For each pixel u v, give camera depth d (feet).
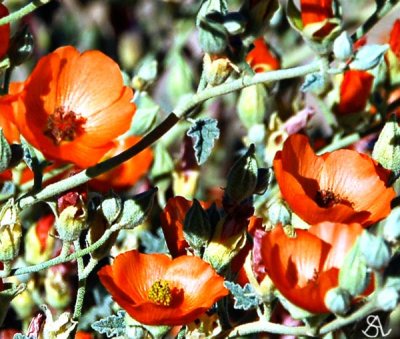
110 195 1.26
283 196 1.25
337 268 1.17
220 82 1.25
